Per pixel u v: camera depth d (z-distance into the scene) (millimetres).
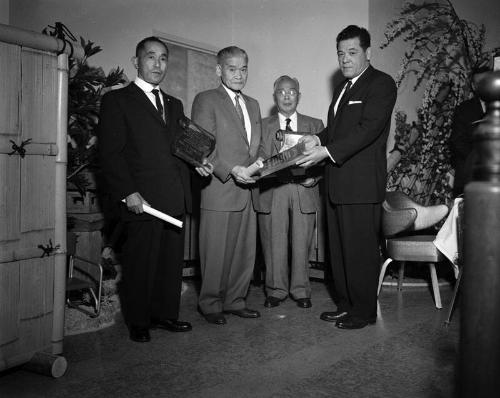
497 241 1391
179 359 2756
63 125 2549
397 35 5066
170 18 4957
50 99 2498
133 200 2934
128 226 3086
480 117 4145
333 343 3016
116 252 4234
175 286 3254
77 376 2518
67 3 4469
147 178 3031
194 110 3488
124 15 4668
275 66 5203
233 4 5457
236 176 3369
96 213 3906
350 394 2312
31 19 4578
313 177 3912
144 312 3072
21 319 2434
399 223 3932
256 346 2967
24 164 2393
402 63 5152
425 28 5410
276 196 3916
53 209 2545
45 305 2539
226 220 3438
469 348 1432
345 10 4809
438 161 5426
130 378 2492
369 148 3293
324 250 4855
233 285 3604
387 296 4246
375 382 2443
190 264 4914
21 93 2357
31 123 2408
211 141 3174
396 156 5059
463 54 5707
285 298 4047
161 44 3133
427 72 5477
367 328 3318
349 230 3318
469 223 1429
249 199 3555
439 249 3660
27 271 2443
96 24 4523
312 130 4105
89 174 3904
